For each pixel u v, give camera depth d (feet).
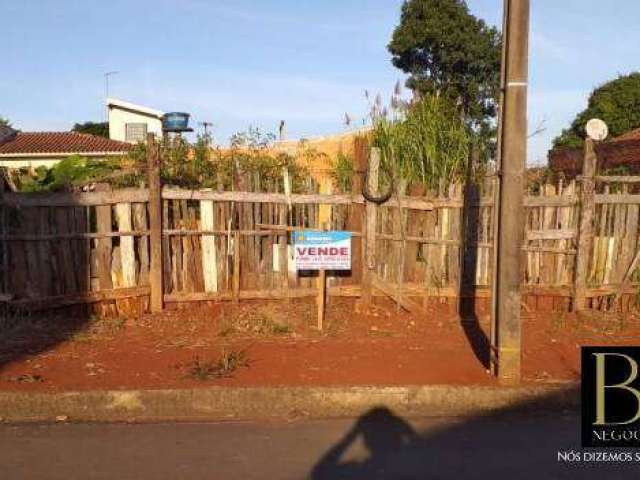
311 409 20.10
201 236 29.37
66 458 16.46
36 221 27.68
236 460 16.35
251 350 24.25
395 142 34.12
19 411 19.47
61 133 110.93
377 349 24.59
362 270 29.84
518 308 20.72
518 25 19.70
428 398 20.36
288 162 36.17
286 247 29.96
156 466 15.97
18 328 26.32
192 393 19.89
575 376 21.81
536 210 30.40
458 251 30.01
